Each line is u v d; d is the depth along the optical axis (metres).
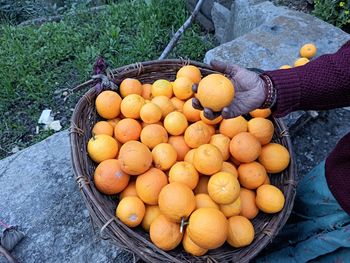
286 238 0.68
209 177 0.60
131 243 0.51
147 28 1.27
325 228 0.59
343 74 0.42
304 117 0.86
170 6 1.38
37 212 0.71
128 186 0.59
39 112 1.08
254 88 0.46
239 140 0.59
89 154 0.60
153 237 0.53
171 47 1.18
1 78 1.11
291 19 1.02
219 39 1.36
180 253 0.55
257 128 0.62
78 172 0.55
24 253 0.66
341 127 0.91
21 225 0.69
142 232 0.57
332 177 0.52
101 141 0.59
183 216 0.52
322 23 1.02
